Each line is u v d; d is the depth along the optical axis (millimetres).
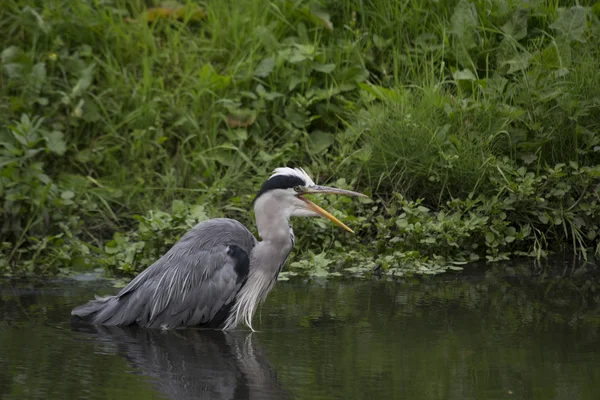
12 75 14578
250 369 8250
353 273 12156
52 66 14914
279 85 15023
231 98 14727
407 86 14750
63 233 12680
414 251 12305
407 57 15344
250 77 14891
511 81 14641
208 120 14508
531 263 12500
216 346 9117
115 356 8719
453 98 14000
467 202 12891
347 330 9500
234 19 15594
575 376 7938
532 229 13094
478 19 15281
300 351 8797
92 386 7777
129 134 14422
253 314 10250
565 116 13594
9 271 12203
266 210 10289
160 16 16000
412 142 13531
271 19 16016
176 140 14570
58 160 14047
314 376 8008
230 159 14172
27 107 14188
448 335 9242
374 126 13797
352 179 13664
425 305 10469
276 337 9336
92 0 16141
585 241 13078
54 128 14172
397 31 15555
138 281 10125
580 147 13578
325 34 15773
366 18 16000
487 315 10000
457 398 7402
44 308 10492
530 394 7492
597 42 14750
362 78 14820
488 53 14977
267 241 10250
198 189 13641
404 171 13484
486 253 12930
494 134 13375
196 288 9969
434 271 12109
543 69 14164
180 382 7887
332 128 14648
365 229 13320
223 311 10023
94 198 13703
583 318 9844
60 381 7902
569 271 12055
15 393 7574
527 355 8555
